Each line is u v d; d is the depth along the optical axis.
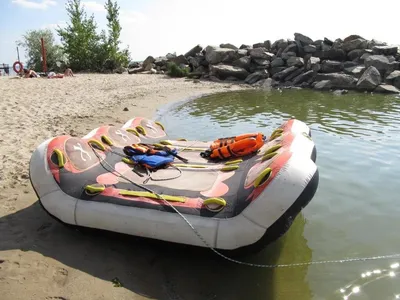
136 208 3.95
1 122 8.59
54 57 31.31
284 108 13.62
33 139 7.38
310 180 3.63
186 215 3.79
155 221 3.83
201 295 3.43
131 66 31.17
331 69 22.36
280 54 25.33
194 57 27.20
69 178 4.30
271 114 12.31
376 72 19.84
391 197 5.46
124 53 30.25
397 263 3.92
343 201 5.33
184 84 20.30
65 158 4.45
